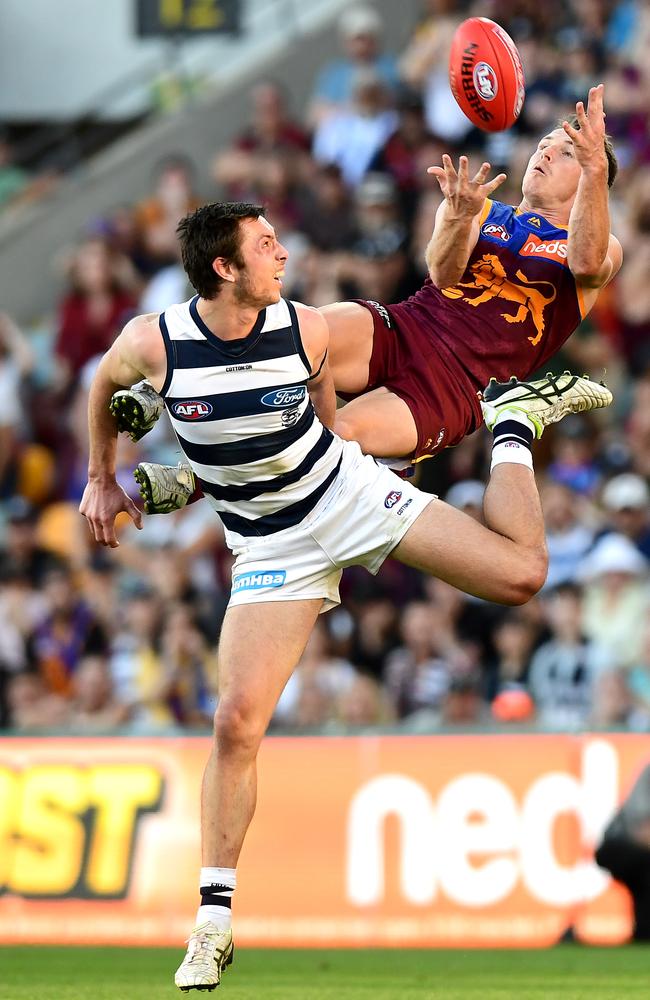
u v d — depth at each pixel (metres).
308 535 18.27
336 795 29.22
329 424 18.70
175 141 54.03
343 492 18.27
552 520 36.78
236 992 22.66
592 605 34.94
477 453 39.56
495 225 19.92
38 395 46.94
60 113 59.19
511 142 44.38
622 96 44.81
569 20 48.62
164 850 29.52
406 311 19.97
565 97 44.94
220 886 17.70
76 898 29.69
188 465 19.36
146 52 58.34
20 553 42.44
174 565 38.56
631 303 41.31
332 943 28.83
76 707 37.16
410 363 19.62
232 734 17.75
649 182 42.38
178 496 19.11
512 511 18.52
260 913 29.16
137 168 53.97
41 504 45.50
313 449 18.16
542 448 39.06
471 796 28.78
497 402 19.38
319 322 17.94
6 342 47.44
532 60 45.94
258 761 29.58
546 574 18.44
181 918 29.23
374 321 19.61
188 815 29.48
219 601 38.47
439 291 20.05
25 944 29.73
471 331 19.70
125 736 29.98
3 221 54.16
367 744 29.27
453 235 18.92
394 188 44.81
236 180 49.03
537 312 19.80
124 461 42.25
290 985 23.72
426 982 24.11
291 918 29.03
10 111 59.53
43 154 59.12
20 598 40.44
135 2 58.25
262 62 54.66
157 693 36.44
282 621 18.28
